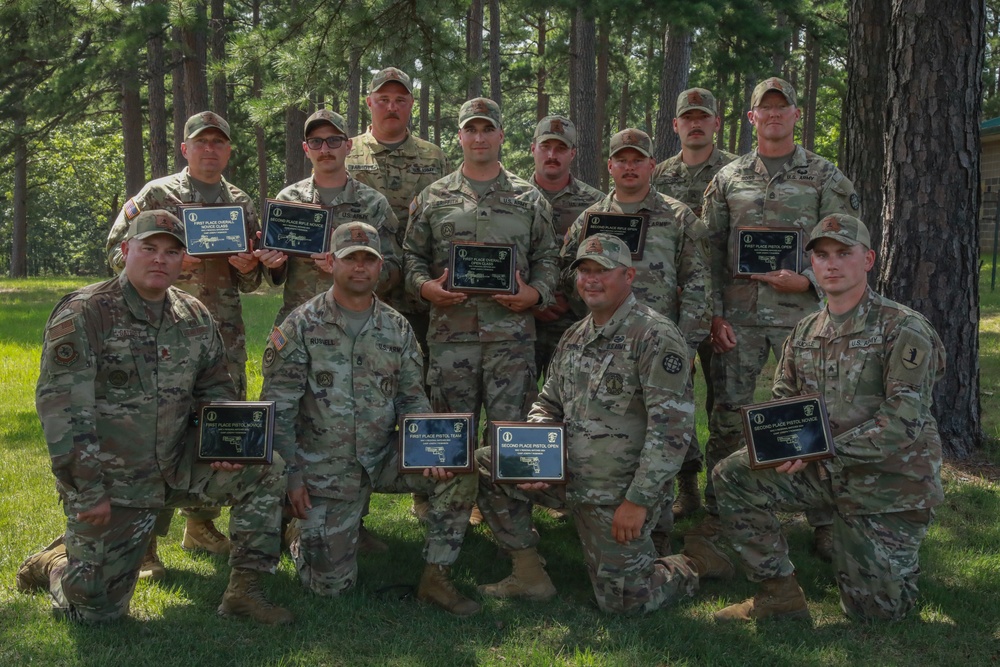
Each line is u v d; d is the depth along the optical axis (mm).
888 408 4086
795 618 4277
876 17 8523
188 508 5027
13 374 10109
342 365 4508
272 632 4062
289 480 4430
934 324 6613
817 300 5461
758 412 4141
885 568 4133
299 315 4547
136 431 4043
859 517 4191
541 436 4332
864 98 8711
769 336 5516
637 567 4305
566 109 48562
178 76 21734
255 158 32000
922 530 4145
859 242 4223
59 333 3854
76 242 58281
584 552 4480
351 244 4406
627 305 4395
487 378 5371
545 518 5914
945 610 4352
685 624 4230
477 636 4094
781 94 5465
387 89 6031
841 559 4289
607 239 4332
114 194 44000
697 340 5277
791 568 4305
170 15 16781
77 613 4055
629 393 4289
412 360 4688
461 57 10211
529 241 5469
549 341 6008
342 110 31938
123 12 16562
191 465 4227
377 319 4598
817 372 4387
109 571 4012
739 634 4121
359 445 4496
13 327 14234
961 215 6547
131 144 23938
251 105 10430
